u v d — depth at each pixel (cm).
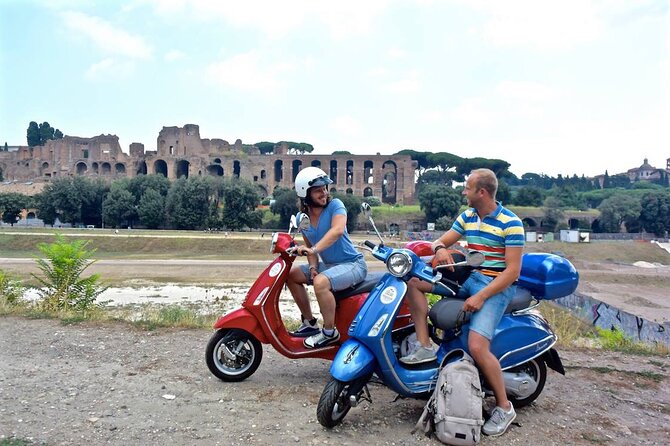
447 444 426
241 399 513
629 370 693
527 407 527
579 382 627
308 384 567
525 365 520
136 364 629
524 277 505
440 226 9856
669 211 11181
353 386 443
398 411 496
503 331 479
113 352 682
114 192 9606
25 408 475
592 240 9356
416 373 464
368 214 521
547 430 470
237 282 3155
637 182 19225
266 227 9775
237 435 427
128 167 13188
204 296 2469
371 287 539
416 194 14450
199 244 6188
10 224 10200
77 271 1157
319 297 520
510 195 12900
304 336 572
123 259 4797
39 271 3406
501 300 464
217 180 9762
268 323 545
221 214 9525
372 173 13350
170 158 13038
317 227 552
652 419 520
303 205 555
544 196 13225
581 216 11750
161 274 3556
